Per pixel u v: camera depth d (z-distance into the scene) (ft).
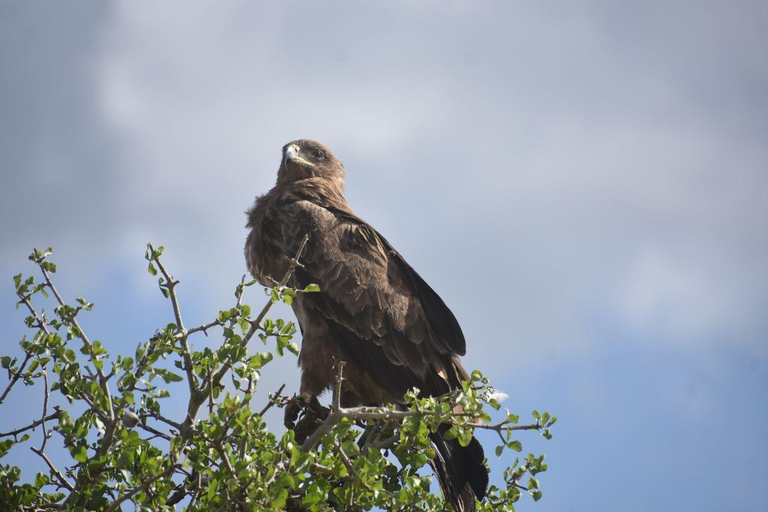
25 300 31.76
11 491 29.71
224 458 26.11
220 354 29.68
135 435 27.63
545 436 28.96
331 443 28.32
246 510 26.71
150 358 28.48
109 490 28.32
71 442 28.40
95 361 28.94
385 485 31.78
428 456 31.04
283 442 27.71
